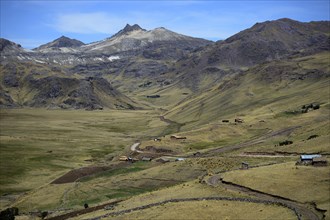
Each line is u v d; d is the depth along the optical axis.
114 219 88.69
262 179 101.69
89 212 110.81
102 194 140.12
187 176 143.38
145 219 84.12
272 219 75.94
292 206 82.31
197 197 95.62
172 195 102.19
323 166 106.44
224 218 79.50
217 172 126.88
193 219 80.38
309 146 154.88
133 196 118.31
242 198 90.69
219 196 94.44
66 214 116.25
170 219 81.69
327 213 75.31
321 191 87.62
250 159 151.62
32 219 119.44
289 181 96.69
